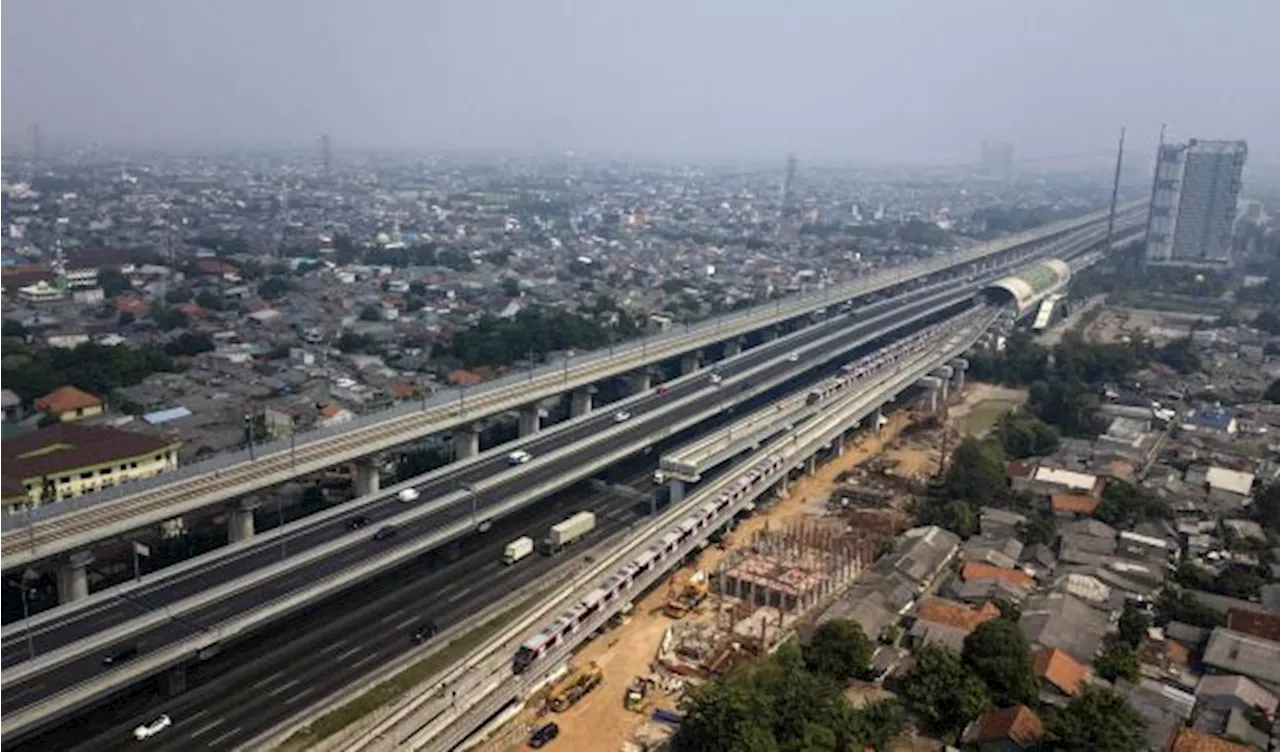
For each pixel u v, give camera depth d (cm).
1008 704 10531
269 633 11731
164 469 15250
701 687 10231
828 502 17475
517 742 10138
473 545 14612
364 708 10125
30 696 8769
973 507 16625
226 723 9875
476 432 16625
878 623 12288
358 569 11700
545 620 11794
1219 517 16612
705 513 14762
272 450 13512
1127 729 9475
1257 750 9800
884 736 9862
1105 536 15275
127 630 9831
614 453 16562
